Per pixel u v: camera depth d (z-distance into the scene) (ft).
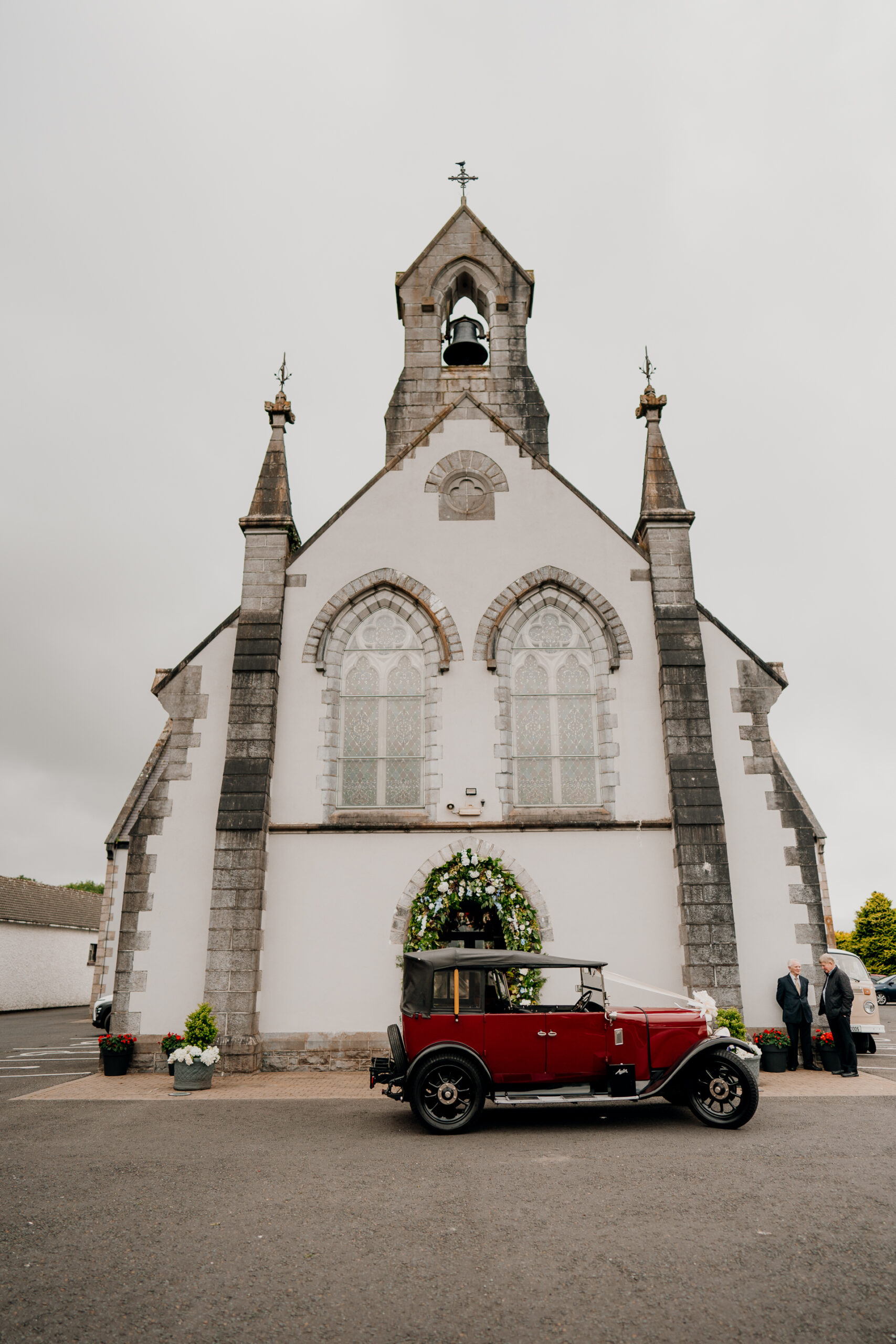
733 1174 22.02
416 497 49.85
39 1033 74.38
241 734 44.78
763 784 45.27
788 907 43.45
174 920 43.06
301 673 46.96
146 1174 22.57
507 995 31.81
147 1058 41.37
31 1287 15.10
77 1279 15.40
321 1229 17.98
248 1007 40.60
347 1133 27.94
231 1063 39.91
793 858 44.11
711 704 46.57
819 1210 18.88
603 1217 18.56
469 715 46.09
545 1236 17.44
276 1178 22.17
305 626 47.75
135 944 42.70
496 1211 19.12
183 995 42.14
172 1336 13.20
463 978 29.84
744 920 43.27
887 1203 19.24
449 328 60.59
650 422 51.29
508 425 55.83
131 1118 30.73
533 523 49.34
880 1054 50.98
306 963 42.24
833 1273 15.33
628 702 46.29
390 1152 25.08
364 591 48.34
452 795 44.83
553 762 46.24
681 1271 15.53
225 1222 18.51
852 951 141.49
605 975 32.91
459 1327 13.47
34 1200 20.25
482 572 48.57
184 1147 25.88
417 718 46.98
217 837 42.91
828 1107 31.91
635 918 42.78
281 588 47.83
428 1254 16.51
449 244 59.62
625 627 47.52
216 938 41.47
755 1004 42.24
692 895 41.75
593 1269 15.65
